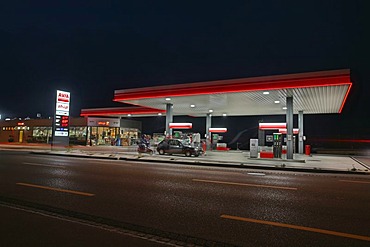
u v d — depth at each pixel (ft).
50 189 28.78
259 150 87.30
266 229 17.63
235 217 20.03
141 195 26.58
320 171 52.26
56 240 15.39
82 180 34.65
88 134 159.02
